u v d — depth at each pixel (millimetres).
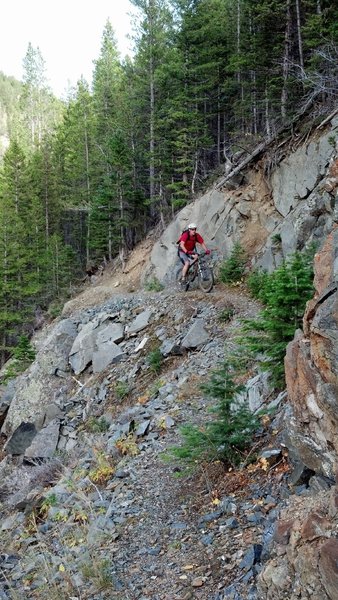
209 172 23969
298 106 16891
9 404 17703
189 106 24703
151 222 26766
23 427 13664
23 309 34656
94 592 4680
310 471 4812
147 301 16328
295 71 17125
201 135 25266
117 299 19375
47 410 13781
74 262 34562
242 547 4504
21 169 40750
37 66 72688
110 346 14641
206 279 15672
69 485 7590
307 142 15031
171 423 8648
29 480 9844
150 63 27016
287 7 17766
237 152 19969
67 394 15148
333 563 3096
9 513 8711
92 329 16312
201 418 8508
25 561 5840
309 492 4414
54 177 42031
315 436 4367
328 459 4219
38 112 70875
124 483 6957
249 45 21047
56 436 11898
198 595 4156
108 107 36969
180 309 14273
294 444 4703
